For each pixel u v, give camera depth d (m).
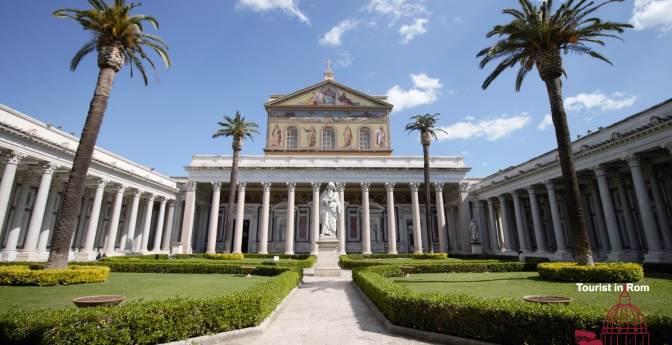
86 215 38.59
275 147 52.94
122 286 14.88
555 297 8.55
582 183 34.66
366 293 12.47
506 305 7.12
